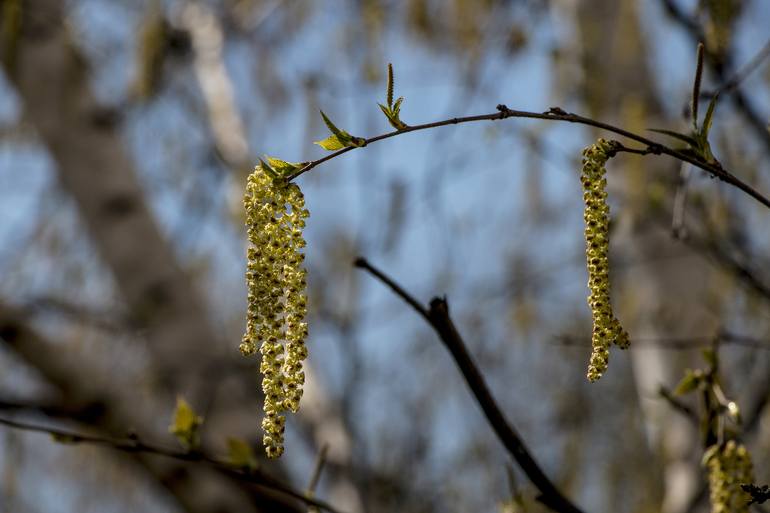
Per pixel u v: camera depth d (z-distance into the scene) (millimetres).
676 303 3457
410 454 5297
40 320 3836
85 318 3834
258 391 3785
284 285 1410
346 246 4754
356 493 3822
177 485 3566
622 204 3391
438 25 4660
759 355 3299
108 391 3588
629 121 3428
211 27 5332
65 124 3959
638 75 3713
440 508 5379
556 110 1426
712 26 2684
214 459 2059
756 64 2365
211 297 4801
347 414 4043
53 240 4484
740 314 3443
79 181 3932
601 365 1442
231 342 4773
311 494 2160
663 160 3420
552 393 6148
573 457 5387
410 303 1788
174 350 3727
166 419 3688
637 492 5090
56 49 4000
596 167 1472
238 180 4645
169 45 4957
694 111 1444
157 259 3867
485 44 4398
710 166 1430
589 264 1463
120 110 4270
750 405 3020
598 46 3781
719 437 1943
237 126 4957
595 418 5844
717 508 1898
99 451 4410
